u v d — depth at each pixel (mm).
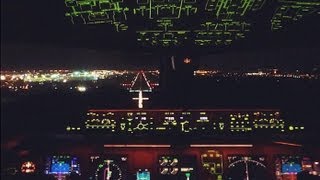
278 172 4094
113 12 3145
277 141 4191
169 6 3135
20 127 3992
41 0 2963
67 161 4105
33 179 3459
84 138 4195
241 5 3080
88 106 4250
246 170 4086
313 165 4074
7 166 3758
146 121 4199
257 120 4168
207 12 3219
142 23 3334
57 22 3219
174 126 4168
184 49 3982
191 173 4098
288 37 3607
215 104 4328
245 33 3572
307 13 3166
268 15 3236
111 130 4125
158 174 4090
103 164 4117
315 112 4137
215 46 3928
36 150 4121
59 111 4160
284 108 4230
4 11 3053
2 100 3994
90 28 3340
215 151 4203
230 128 4137
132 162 4141
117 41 3695
